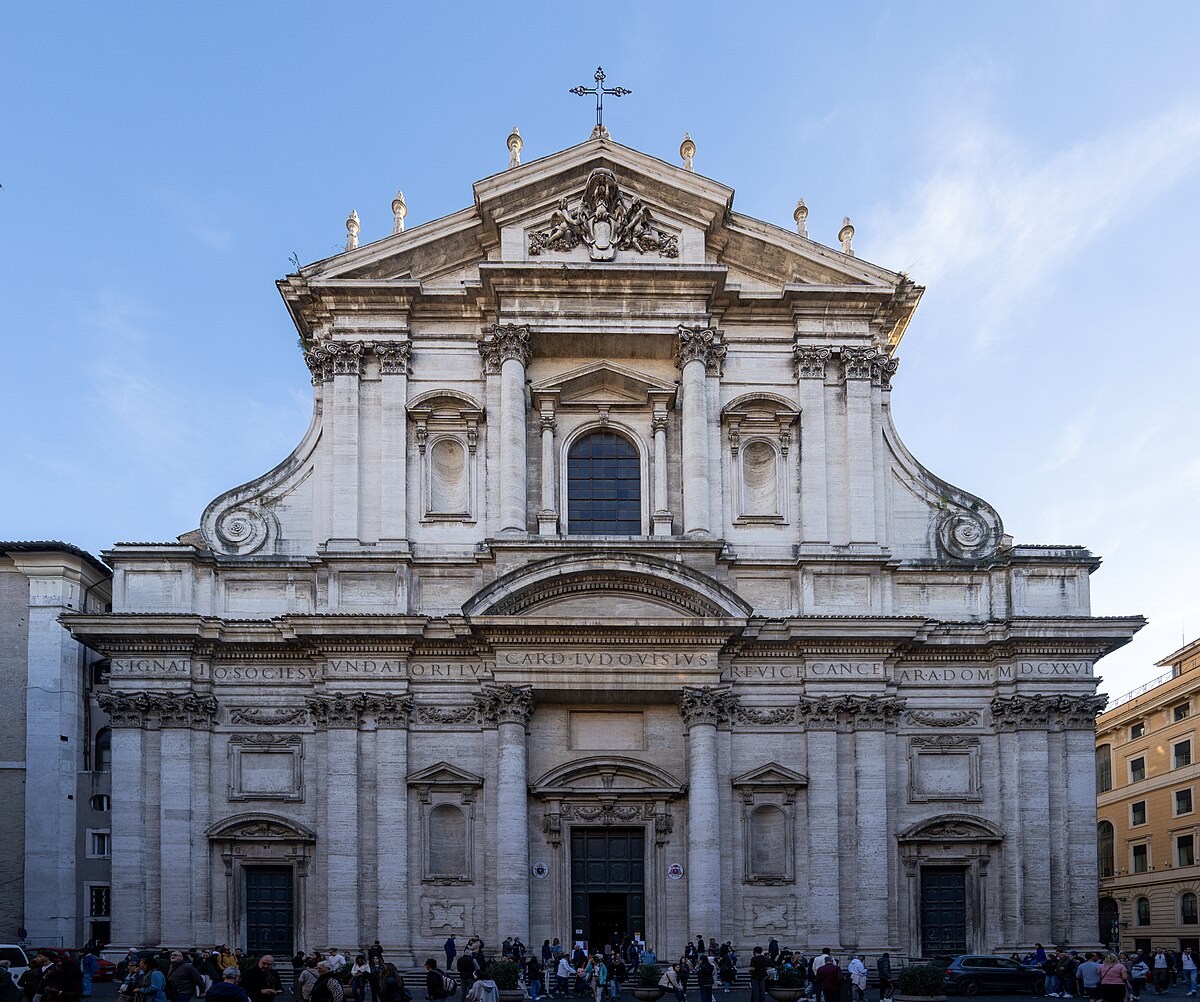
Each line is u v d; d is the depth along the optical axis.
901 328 48.16
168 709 42.56
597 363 45.88
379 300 45.56
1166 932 70.56
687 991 39.50
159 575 43.72
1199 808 68.00
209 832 42.06
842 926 42.25
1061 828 43.16
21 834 52.62
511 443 44.25
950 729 44.16
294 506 44.94
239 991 21.84
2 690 53.66
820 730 43.31
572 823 42.91
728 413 45.56
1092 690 43.84
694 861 41.78
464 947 41.75
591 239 45.84
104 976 44.38
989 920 42.88
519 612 42.41
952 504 45.91
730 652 43.66
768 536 45.06
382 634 42.72
